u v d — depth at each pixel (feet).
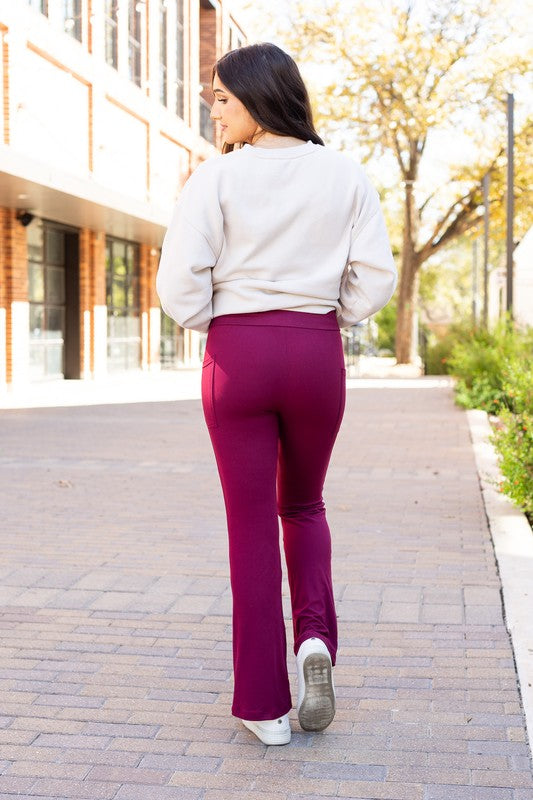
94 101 68.39
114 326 81.56
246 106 8.92
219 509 21.65
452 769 8.76
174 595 14.46
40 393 59.52
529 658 11.40
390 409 48.96
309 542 9.61
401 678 10.97
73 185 53.78
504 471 20.68
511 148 59.98
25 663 11.52
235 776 8.67
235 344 8.86
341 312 9.49
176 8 91.91
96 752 9.17
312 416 9.06
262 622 9.12
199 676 11.11
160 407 49.44
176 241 8.75
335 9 95.81
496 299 99.81
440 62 95.09
